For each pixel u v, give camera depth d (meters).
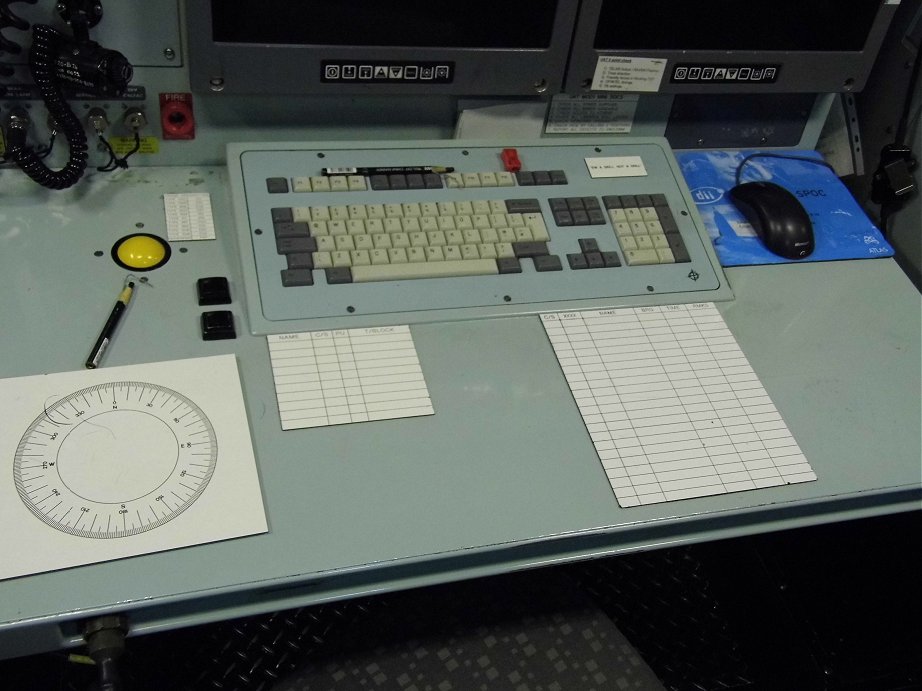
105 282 0.85
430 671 0.88
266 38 0.92
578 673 0.89
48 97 0.87
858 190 1.27
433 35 0.97
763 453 0.83
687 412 0.85
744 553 1.20
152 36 0.90
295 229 0.90
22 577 0.63
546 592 0.96
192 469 0.71
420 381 0.82
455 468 0.76
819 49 1.10
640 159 1.07
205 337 0.82
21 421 0.72
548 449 0.79
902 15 1.17
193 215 0.94
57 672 1.11
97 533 0.66
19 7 0.85
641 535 0.80
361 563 0.69
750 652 1.22
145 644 1.24
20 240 0.88
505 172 1.01
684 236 1.01
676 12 1.02
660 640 1.38
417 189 0.97
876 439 0.86
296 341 0.83
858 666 1.06
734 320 0.96
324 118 1.03
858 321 0.98
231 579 0.66
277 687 0.87
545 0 0.97
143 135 0.97
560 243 0.97
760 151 1.20
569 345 0.88
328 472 0.74
